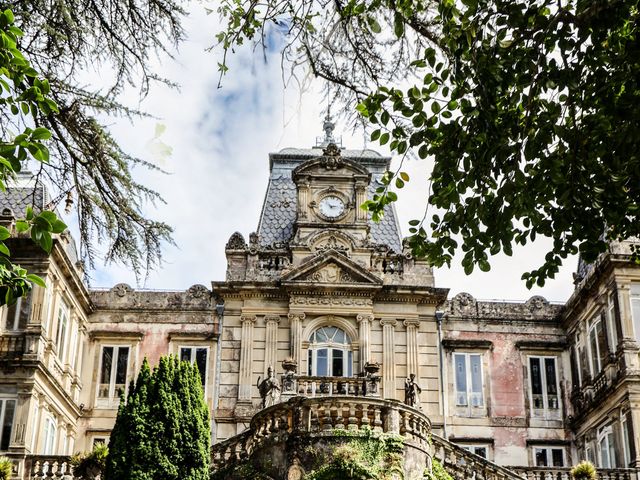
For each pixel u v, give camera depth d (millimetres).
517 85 13922
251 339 34844
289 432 25531
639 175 14078
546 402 36312
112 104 12453
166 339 36031
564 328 37531
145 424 24078
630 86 13828
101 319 36531
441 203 14430
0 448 29672
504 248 14305
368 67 13617
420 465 25656
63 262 32719
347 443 25031
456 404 35844
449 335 36875
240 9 13195
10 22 9805
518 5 13609
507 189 13953
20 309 31516
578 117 14609
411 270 35938
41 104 10336
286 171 40406
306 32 13289
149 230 12977
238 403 33844
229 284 35312
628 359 31594
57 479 29406
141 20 12773
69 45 12141
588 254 14305
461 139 14125
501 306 37562
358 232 36344
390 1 13039
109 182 12602
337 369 34250
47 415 32031
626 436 31219
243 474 25656
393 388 34156
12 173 10805
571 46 13828
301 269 35094
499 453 35375
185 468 23922
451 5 13234
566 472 29688
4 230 9617
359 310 34938
